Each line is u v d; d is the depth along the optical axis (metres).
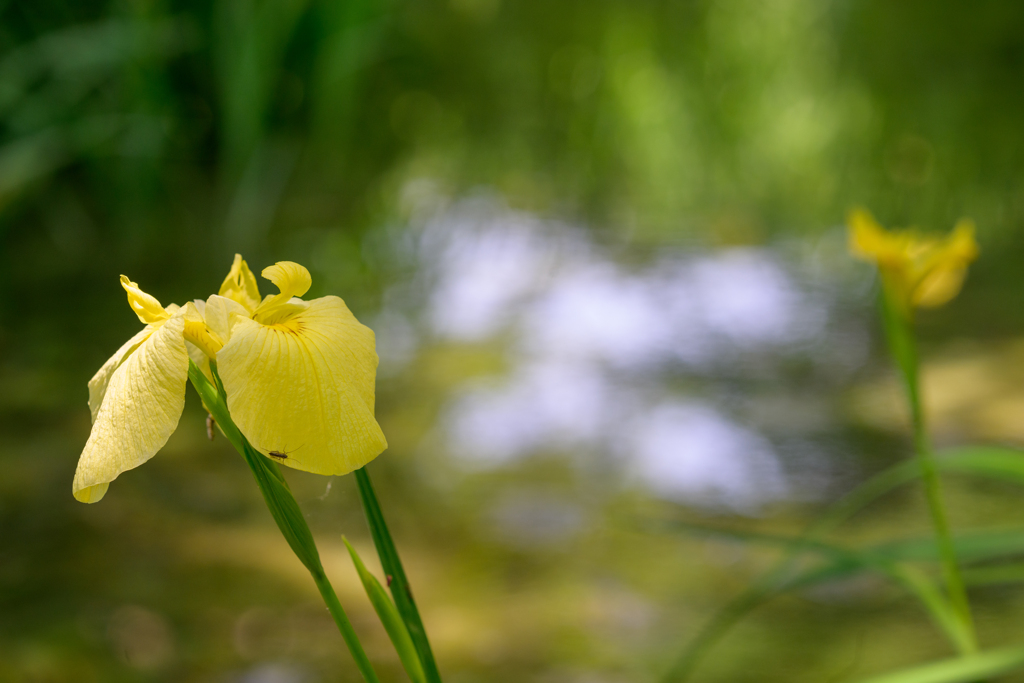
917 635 2.00
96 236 4.40
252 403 1.00
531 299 3.98
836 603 2.16
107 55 4.49
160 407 1.00
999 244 4.36
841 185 5.12
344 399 1.01
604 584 2.24
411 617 1.07
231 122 4.82
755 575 2.28
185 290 3.82
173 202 4.83
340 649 1.98
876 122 5.71
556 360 3.45
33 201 4.56
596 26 7.34
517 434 2.98
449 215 4.92
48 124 4.48
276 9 5.20
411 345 3.58
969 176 4.98
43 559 2.25
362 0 5.54
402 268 4.26
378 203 4.98
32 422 2.86
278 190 5.00
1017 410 2.96
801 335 3.65
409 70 6.77
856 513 2.50
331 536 2.45
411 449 2.89
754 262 4.36
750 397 3.16
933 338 3.60
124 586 2.16
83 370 3.21
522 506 2.59
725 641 2.00
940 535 1.47
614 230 4.79
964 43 6.28
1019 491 2.60
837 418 3.03
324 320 1.03
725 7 7.14
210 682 1.84
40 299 3.75
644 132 6.09
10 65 4.39
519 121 6.23
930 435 2.89
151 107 4.64
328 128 5.51
